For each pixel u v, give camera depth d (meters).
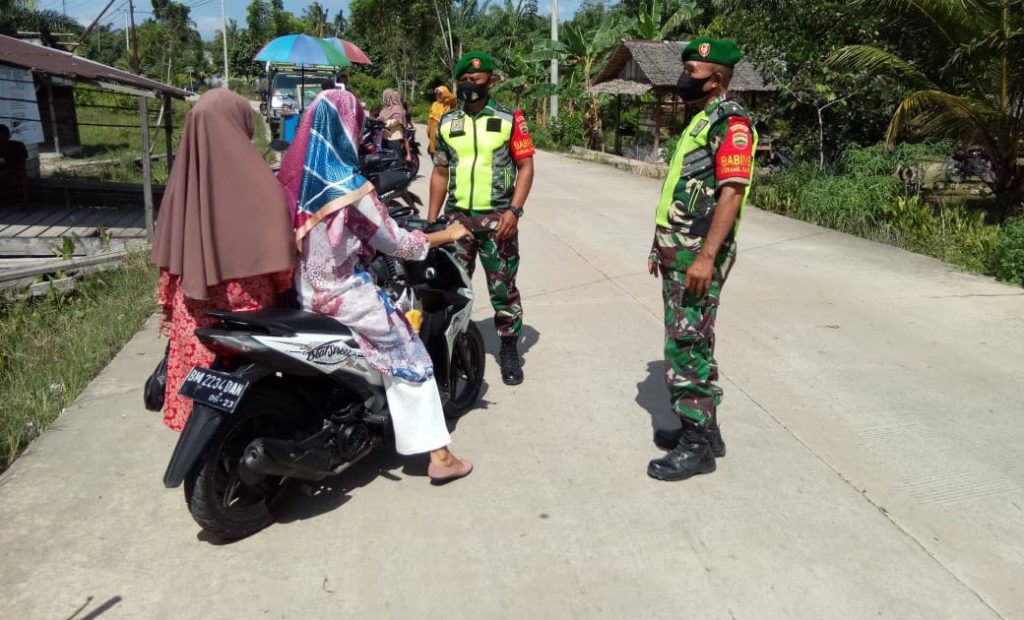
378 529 3.29
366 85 44.59
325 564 3.06
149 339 5.52
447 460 3.60
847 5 10.96
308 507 3.45
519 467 3.80
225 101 3.02
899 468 3.80
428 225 4.11
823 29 12.07
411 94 43.97
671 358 3.60
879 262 7.84
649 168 16.77
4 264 8.19
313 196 3.09
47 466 3.74
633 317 6.09
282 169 3.19
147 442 3.99
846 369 5.02
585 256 8.01
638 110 24.19
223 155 2.98
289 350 3.03
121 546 3.16
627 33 25.12
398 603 2.84
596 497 3.54
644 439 4.09
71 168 15.03
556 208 10.86
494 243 4.54
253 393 3.12
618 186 13.51
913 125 10.68
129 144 19.92
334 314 3.22
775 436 4.12
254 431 3.24
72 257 8.21
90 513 3.37
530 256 8.00
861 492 3.59
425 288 4.00
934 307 6.32
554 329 5.81
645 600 2.87
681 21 24.48
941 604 2.85
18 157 11.16
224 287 3.16
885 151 10.65
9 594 2.86
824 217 9.95
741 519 3.37
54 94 17.50
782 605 2.84
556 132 23.86
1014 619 2.78
